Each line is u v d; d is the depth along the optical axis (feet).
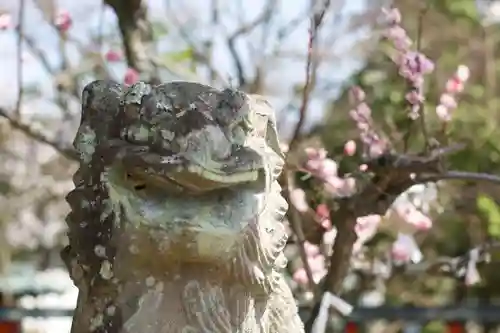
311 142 11.80
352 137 11.08
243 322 4.33
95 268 4.33
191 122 4.01
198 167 3.95
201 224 4.02
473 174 7.01
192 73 9.94
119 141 4.22
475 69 17.29
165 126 4.04
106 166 4.20
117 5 9.40
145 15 9.57
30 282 17.43
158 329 4.23
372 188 7.07
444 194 12.00
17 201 21.65
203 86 4.22
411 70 8.13
